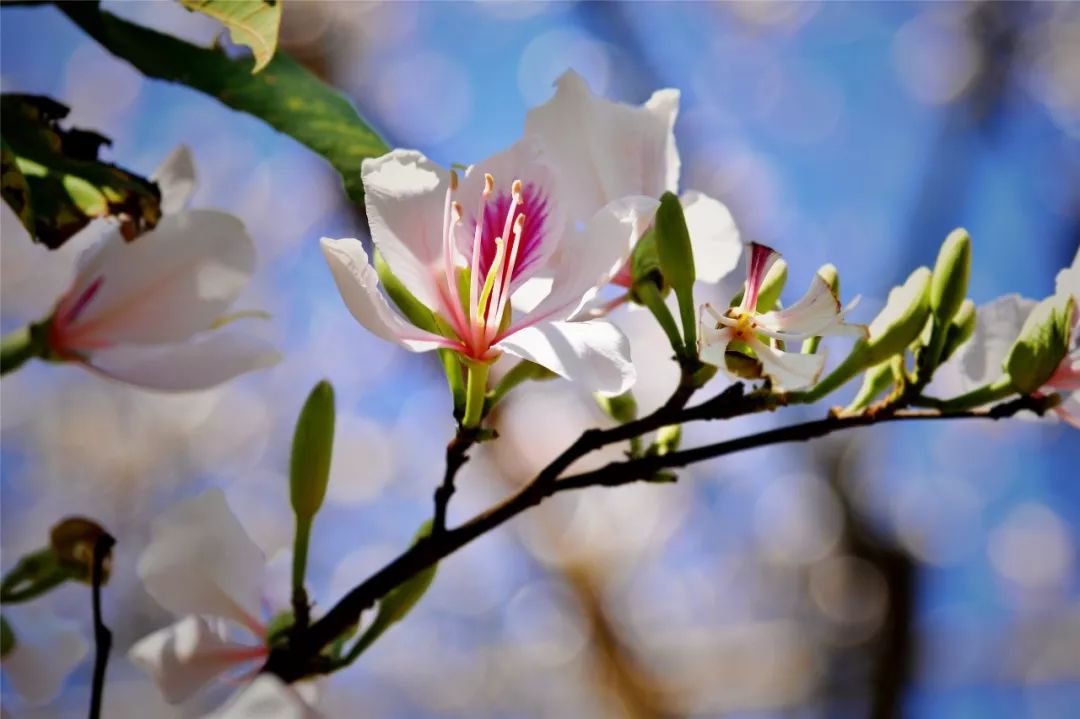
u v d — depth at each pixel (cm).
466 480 454
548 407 393
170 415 452
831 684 390
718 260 138
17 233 150
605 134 138
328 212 408
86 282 135
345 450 465
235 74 140
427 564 135
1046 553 446
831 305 134
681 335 138
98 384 445
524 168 135
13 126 137
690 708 415
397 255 134
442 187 134
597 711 438
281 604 137
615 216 133
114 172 137
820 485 417
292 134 140
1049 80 446
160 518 135
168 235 135
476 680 448
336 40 376
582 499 431
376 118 394
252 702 126
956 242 137
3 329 236
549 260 135
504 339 133
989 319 139
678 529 446
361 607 135
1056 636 417
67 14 140
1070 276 136
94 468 448
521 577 456
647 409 321
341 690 432
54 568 136
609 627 418
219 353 136
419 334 133
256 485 458
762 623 429
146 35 140
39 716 309
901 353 137
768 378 135
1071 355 137
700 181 446
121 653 328
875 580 392
